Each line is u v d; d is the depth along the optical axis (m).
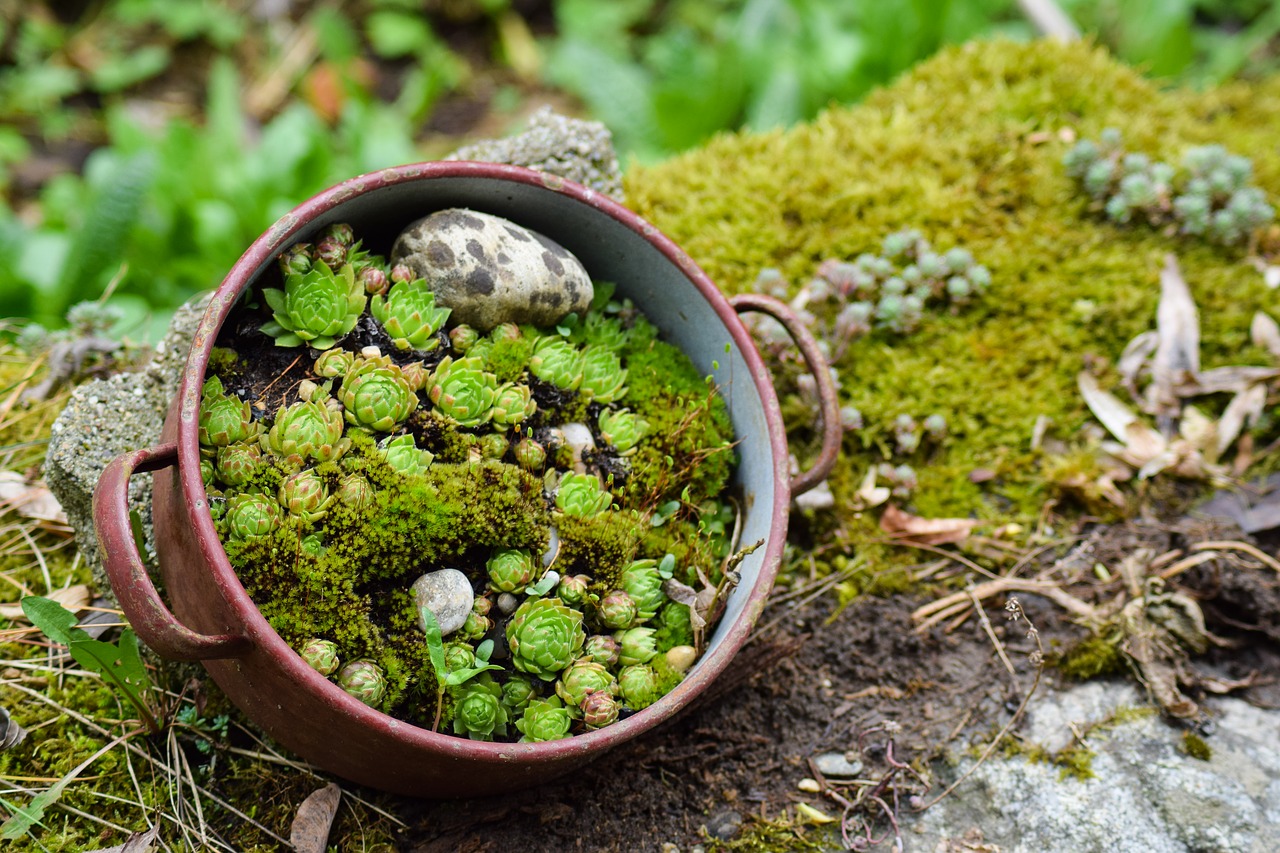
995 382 1.29
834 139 1.38
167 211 1.68
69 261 1.41
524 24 2.56
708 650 1.10
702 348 1.16
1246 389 1.29
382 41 2.44
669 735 1.16
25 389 1.26
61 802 1.11
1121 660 1.20
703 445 1.15
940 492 1.26
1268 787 1.15
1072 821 1.14
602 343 1.16
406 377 1.09
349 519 1.07
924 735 1.18
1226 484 1.27
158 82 2.38
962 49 1.46
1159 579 1.22
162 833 1.11
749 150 1.38
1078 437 1.29
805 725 1.18
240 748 1.14
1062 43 1.48
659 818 1.14
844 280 1.28
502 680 1.09
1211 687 1.20
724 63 1.83
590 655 1.09
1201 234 1.35
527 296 1.12
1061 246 1.34
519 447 1.11
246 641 1.02
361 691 1.04
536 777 1.08
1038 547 1.25
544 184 1.12
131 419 1.16
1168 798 1.15
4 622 1.17
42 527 1.21
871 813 1.15
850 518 1.25
